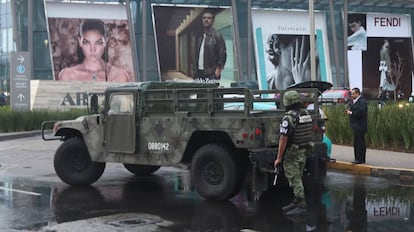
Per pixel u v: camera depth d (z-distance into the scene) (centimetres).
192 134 863
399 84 4509
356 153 1219
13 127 2505
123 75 3928
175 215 757
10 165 1338
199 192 861
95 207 814
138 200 869
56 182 1062
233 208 802
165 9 3941
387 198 877
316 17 4297
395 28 4525
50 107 3369
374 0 4197
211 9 4025
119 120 948
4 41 4888
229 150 841
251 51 4075
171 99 894
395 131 1503
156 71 3962
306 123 745
